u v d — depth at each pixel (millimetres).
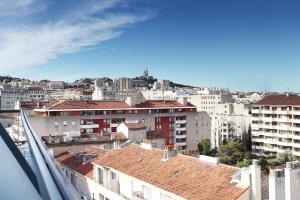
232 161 156750
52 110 133875
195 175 32469
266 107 193125
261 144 195250
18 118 23031
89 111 141625
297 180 27875
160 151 41062
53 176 3662
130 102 155500
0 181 2959
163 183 33000
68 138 70125
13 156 3680
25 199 2627
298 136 178750
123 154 44031
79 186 49062
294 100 185000
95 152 54375
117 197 38594
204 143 164500
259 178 27703
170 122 165000
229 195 27562
